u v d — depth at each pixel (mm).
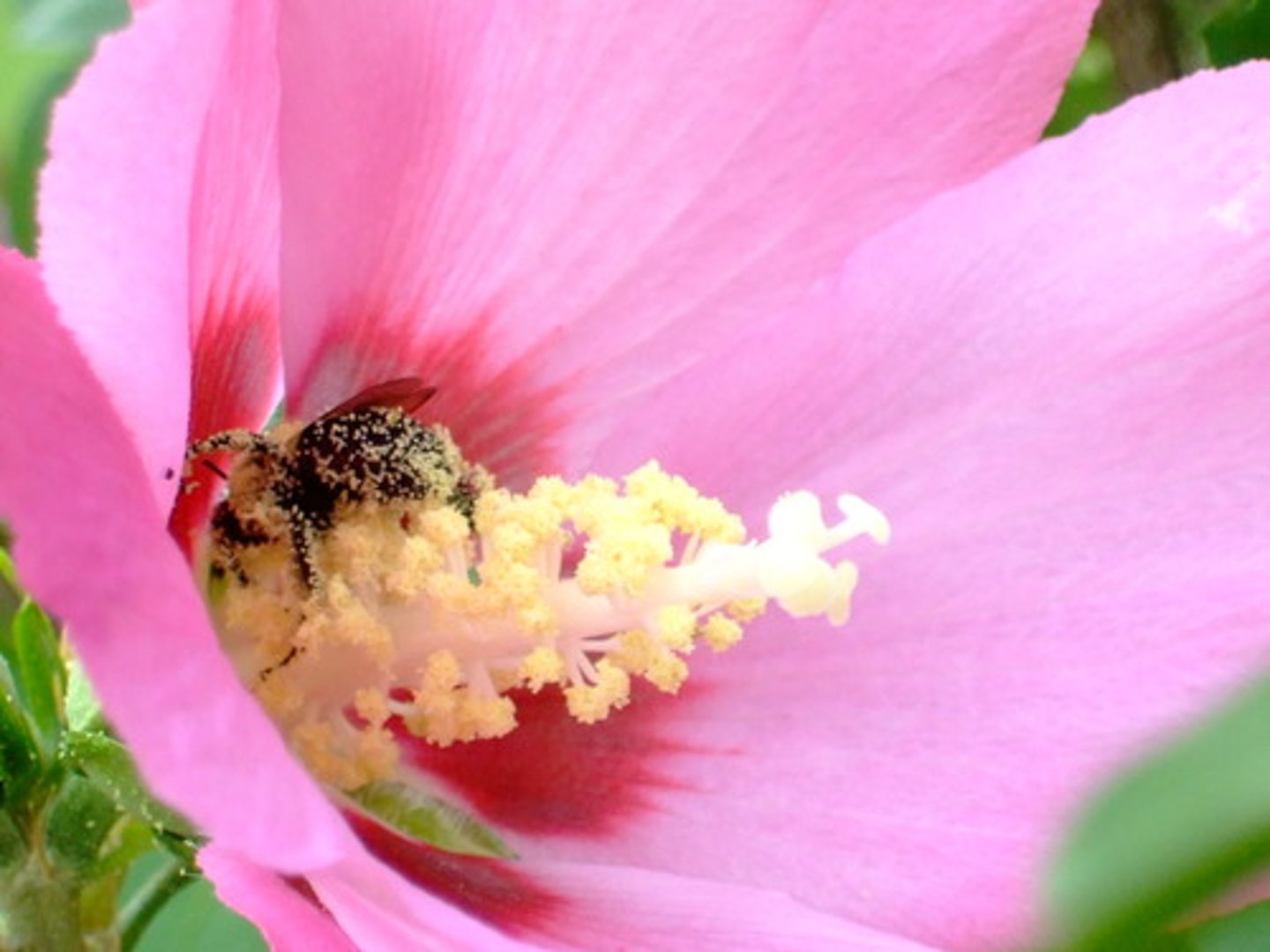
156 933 187
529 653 154
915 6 161
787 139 163
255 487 152
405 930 128
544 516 154
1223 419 157
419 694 153
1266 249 157
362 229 155
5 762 150
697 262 165
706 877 154
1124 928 53
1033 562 158
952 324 162
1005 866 149
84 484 116
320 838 118
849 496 151
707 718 159
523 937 145
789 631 160
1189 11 176
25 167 205
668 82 160
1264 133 158
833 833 154
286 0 143
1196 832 52
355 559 153
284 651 152
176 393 129
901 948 135
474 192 159
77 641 112
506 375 166
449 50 153
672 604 151
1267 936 113
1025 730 154
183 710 114
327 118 148
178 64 123
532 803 157
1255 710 53
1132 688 153
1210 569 155
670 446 165
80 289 125
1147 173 159
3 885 153
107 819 153
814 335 163
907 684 158
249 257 150
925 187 164
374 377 162
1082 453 159
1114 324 159
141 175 125
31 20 208
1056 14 162
